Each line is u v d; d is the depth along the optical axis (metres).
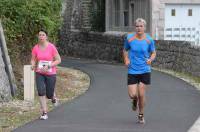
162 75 40.06
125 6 59.22
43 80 21.41
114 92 29.64
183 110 22.88
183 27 52.72
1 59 24.94
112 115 21.61
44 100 21.08
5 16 31.31
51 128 18.89
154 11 51.94
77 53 69.25
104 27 66.38
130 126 19.11
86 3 69.06
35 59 21.56
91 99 26.58
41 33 21.28
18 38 31.58
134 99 19.67
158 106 24.03
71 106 24.17
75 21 70.81
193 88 31.64
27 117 21.50
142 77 19.28
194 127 18.97
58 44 73.88
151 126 19.11
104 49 61.75
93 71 44.06
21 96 26.17
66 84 33.56
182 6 52.69
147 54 19.31
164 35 52.16
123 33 58.09
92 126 19.17
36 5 32.56
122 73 42.19
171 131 18.20
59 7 37.28
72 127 19.02
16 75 28.61
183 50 42.22
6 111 22.69
